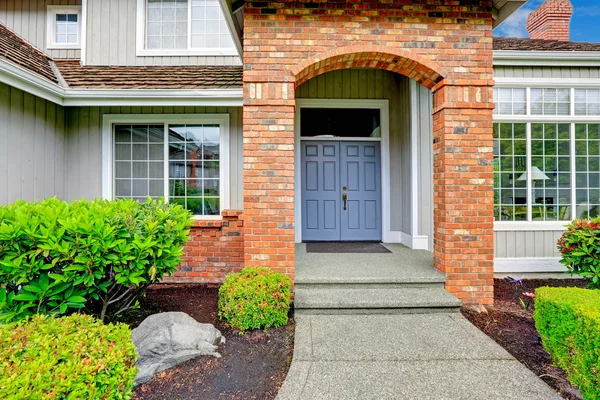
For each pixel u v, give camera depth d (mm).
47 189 5055
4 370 1516
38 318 2043
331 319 3521
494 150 5504
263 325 3410
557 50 5488
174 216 3516
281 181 3992
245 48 3973
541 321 2742
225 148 5680
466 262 4000
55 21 6688
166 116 5633
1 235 2666
